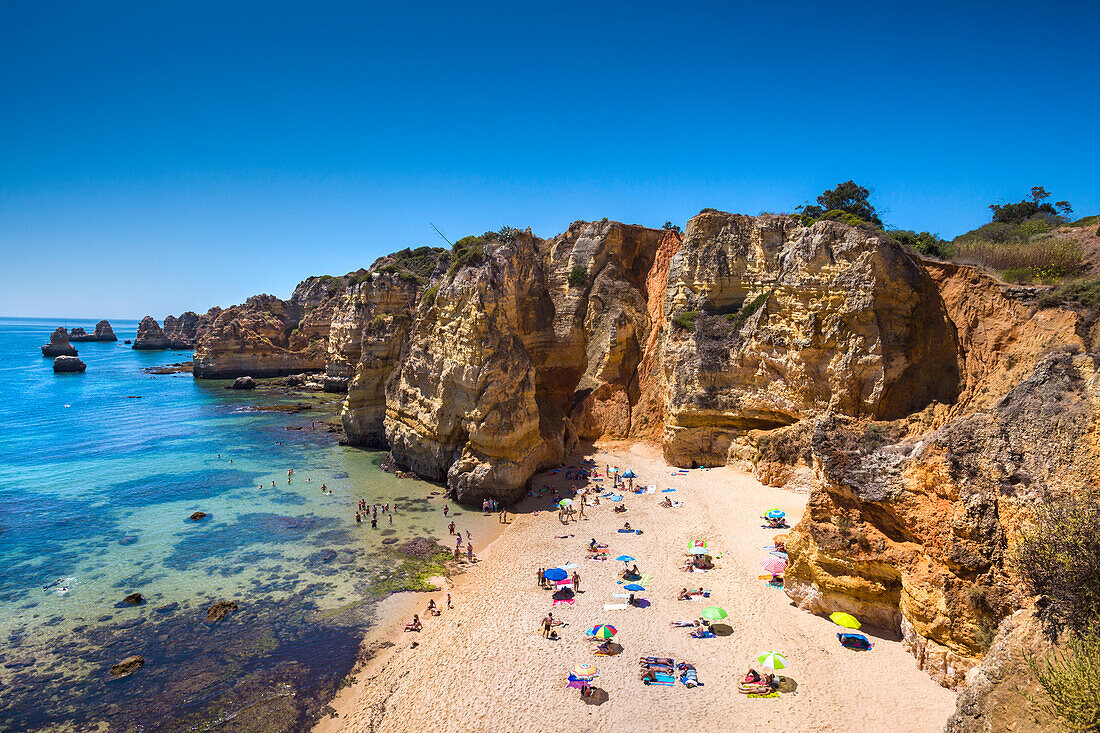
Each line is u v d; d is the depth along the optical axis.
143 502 45.16
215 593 30.66
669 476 46.19
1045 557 14.07
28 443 65.38
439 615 28.17
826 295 39.41
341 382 97.56
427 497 45.44
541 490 45.19
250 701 22.39
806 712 18.81
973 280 35.91
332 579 32.09
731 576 28.81
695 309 53.47
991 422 19.08
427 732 19.94
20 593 30.73
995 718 12.83
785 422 43.06
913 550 20.70
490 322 44.91
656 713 19.58
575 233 71.81
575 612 26.70
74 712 21.92
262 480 50.50
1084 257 35.44
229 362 121.25
